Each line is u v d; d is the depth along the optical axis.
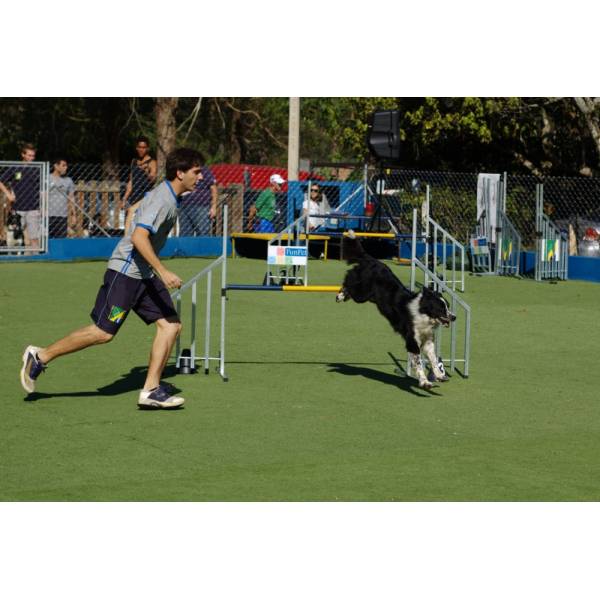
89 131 120.94
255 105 131.12
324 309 50.69
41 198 69.75
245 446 25.70
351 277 33.44
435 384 33.59
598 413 30.09
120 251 28.69
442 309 31.30
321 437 26.77
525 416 29.58
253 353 38.59
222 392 31.78
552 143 95.44
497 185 73.06
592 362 38.41
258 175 104.12
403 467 24.16
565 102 92.44
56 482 22.28
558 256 70.25
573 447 26.28
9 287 55.12
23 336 40.84
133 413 28.70
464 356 36.97
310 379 34.03
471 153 98.88
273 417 28.72
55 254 70.56
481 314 51.38
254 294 55.59
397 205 86.25
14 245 70.50
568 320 49.88
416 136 96.69
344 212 77.56
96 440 25.80
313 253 79.50
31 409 28.80
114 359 36.22
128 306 28.70
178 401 29.16
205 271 33.81
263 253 78.06
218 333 43.00
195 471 23.42
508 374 35.72
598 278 69.69
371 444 26.20
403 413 29.61
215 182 77.50
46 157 120.19
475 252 72.19
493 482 23.06
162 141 98.81
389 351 39.69
